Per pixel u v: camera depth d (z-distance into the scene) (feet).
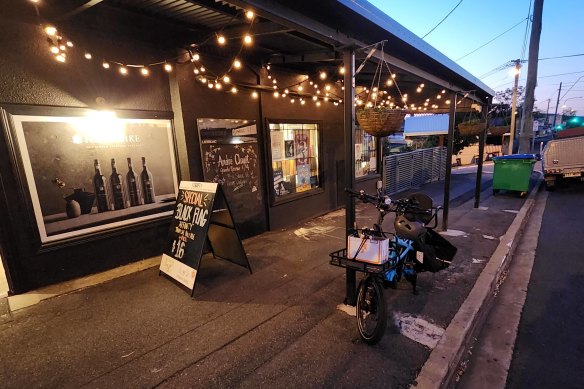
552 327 9.94
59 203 12.31
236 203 17.99
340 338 9.07
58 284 12.58
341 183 26.25
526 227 20.72
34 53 11.34
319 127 23.44
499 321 10.43
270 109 19.56
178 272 12.53
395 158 33.94
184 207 13.15
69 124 12.29
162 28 14.25
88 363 8.32
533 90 39.32
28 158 11.45
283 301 11.28
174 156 15.47
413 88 26.71
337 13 9.30
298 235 19.15
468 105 31.68
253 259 15.35
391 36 11.28
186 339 9.23
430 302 10.89
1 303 11.29
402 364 7.93
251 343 8.97
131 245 14.55
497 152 74.90
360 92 27.02
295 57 17.76
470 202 27.58
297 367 7.96
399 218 10.79
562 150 31.42
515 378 7.94
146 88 14.30
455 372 8.20
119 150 13.70
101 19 12.66
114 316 10.53
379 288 8.54
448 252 11.73
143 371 7.97
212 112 16.56
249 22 11.93
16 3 10.77
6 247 11.31
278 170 20.89
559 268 14.11
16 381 7.75
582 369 8.10
